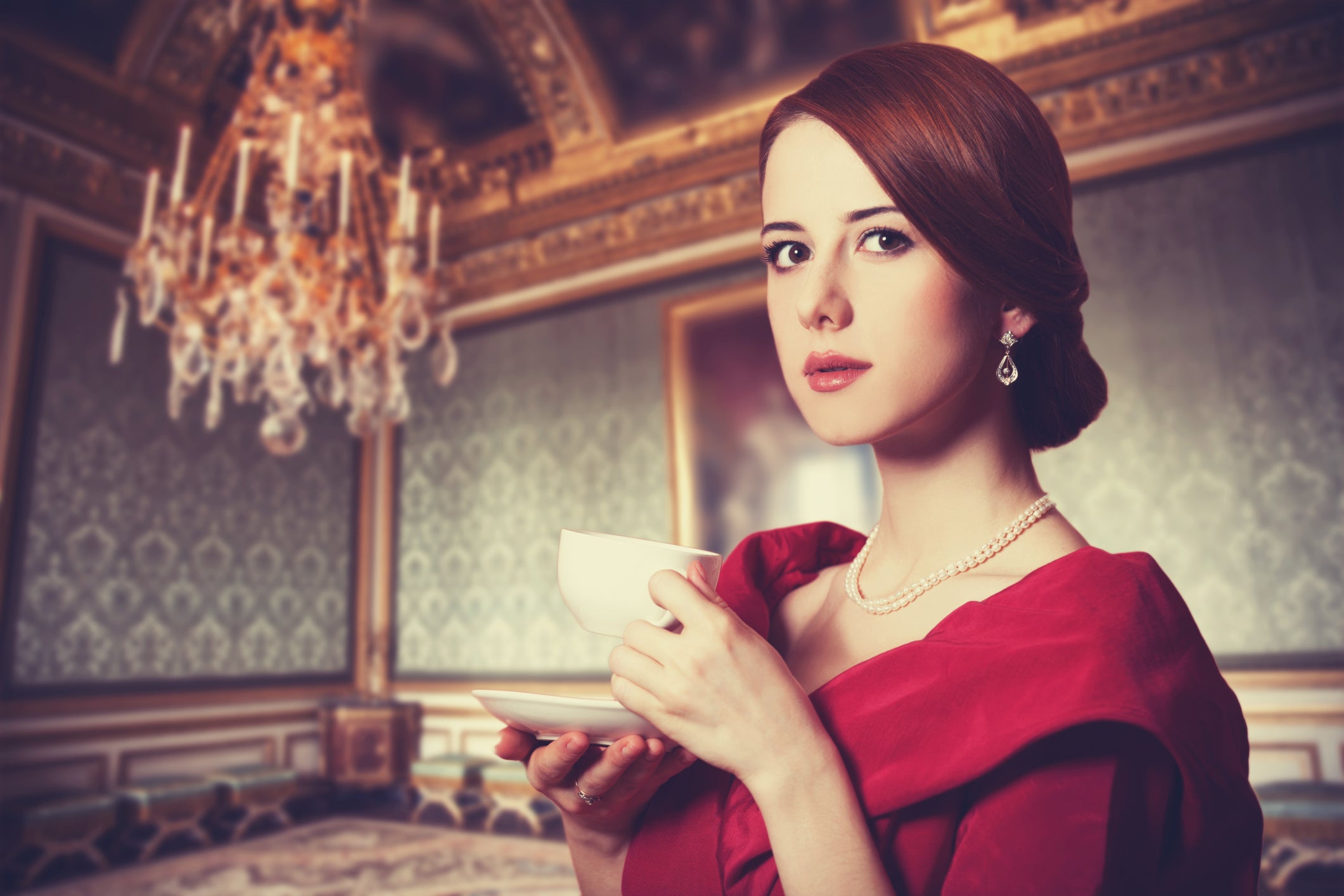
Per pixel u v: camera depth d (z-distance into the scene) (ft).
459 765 16.61
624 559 1.81
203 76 16.26
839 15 15.24
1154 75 13.73
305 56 11.23
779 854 1.48
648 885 1.87
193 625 16.78
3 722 13.57
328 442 20.17
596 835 2.06
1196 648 1.58
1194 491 13.00
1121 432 13.57
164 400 16.72
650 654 1.60
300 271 11.06
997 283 1.63
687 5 15.74
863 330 1.64
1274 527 12.47
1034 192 1.69
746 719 1.53
